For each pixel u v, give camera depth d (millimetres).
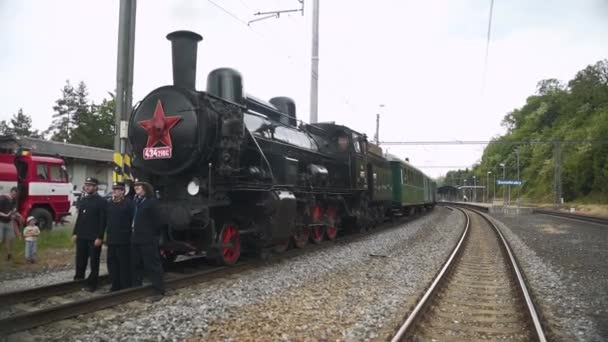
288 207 11188
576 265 11586
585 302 7770
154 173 9555
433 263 11375
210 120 9453
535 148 81188
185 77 9703
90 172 30531
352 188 16734
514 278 9273
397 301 7457
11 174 14547
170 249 9000
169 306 6867
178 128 9289
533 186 74375
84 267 8203
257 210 10445
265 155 11086
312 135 15578
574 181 60281
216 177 9539
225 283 8539
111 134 56656
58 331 5676
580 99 78000
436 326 6352
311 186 13305
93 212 8055
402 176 25938
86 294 7719
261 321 6254
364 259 11820
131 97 11258
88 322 6023
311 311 6828
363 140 18188
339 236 17891
